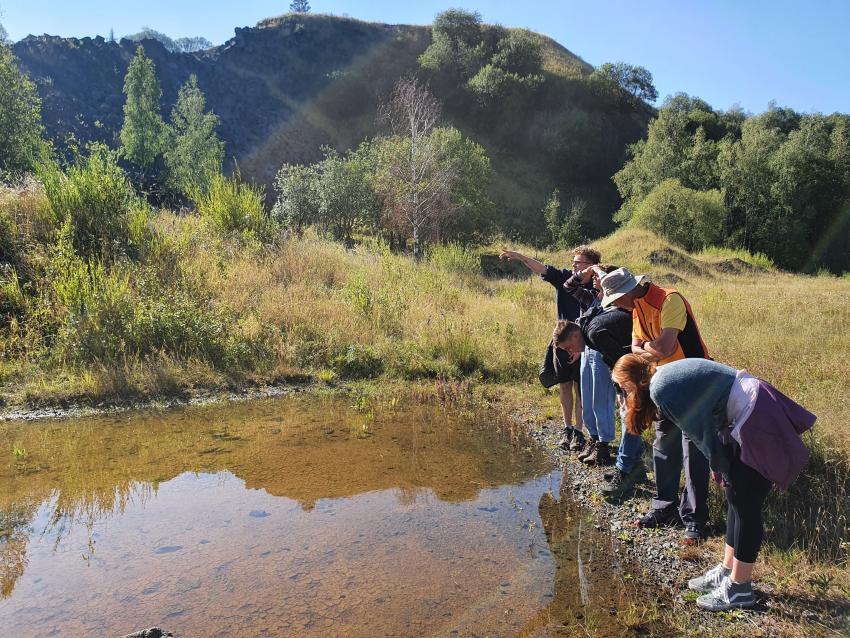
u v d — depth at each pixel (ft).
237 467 15.78
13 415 19.39
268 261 36.24
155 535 12.12
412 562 11.24
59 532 12.23
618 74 224.74
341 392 23.09
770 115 188.03
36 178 35.70
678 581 10.85
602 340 13.84
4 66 91.76
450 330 27.94
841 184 152.56
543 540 12.23
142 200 36.99
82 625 9.21
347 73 217.15
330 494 14.21
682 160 157.28
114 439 17.69
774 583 10.44
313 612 9.62
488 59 223.51
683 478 14.29
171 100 193.06
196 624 9.25
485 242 117.19
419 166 93.97
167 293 27.73
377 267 41.50
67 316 24.45
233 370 24.00
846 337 29.07
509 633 9.25
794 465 9.05
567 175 196.65
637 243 92.17
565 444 17.65
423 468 15.94
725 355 23.89
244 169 186.09
